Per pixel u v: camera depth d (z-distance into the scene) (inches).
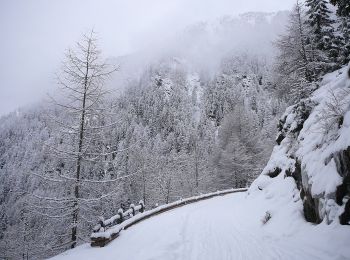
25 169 595.5
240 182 1750.7
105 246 426.3
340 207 358.0
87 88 583.8
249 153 1782.7
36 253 620.4
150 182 1503.4
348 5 587.8
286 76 1037.2
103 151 605.9
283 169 742.5
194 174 1702.8
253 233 487.5
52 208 540.1
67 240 577.0
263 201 674.8
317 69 942.4
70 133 576.7
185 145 3791.8
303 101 752.3
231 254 363.3
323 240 346.0
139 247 402.0
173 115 5831.7
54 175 567.8
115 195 616.4
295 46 1009.5
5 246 1035.9
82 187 582.9
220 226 558.3
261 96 6382.9
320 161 438.0
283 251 357.7
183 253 371.9
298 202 507.8
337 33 985.5
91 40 579.8
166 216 691.4
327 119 476.7
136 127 4532.5
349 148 356.2
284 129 898.1
